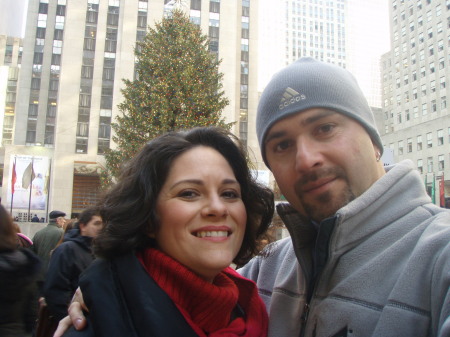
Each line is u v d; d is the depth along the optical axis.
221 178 1.45
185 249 1.37
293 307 1.54
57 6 39.41
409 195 1.36
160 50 16.30
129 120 15.66
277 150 1.50
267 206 1.79
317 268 1.40
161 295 1.25
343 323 1.24
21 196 28.19
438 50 60.69
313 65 1.45
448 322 0.93
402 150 55.50
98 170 30.64
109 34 33.44
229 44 33.88
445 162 48.94
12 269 2.49
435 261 1.09
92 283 1.25
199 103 15.07
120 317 1.19
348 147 1.38
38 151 31.80
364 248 1.31
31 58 38.41
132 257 1.34
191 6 34.00
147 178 1.42
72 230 3.68
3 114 52.09
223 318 1.39
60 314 3.18
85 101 31.91
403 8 69.06
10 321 2.47
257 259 2.04
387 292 1.19
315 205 1.41
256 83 38.19
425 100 62.62
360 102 1.44
